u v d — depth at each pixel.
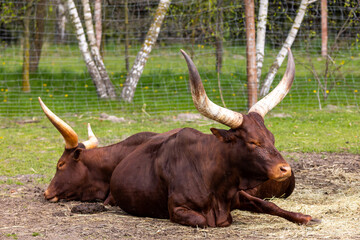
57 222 7.20
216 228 6.80
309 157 12.55
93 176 8.48
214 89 21.27
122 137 15.00
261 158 6.40
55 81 22.89
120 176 7.70
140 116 18.53
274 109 19.23
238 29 21.67
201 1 21.97
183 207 6.89
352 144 14.01
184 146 7.13
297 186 9.72
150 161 7.52
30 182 10.27
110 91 20.56
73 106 19.86
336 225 6.84
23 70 21.17
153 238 6.35
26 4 23.31
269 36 24.17
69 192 8.57
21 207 8.19
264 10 19.75
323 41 22.56
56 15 30.78
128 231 6.68
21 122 17.91
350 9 21.50
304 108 19.50
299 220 6.95
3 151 13.38
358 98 20.83
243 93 20.34
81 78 23.48
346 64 24.53
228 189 6.88
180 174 6.99
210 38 23.14
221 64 22.98
